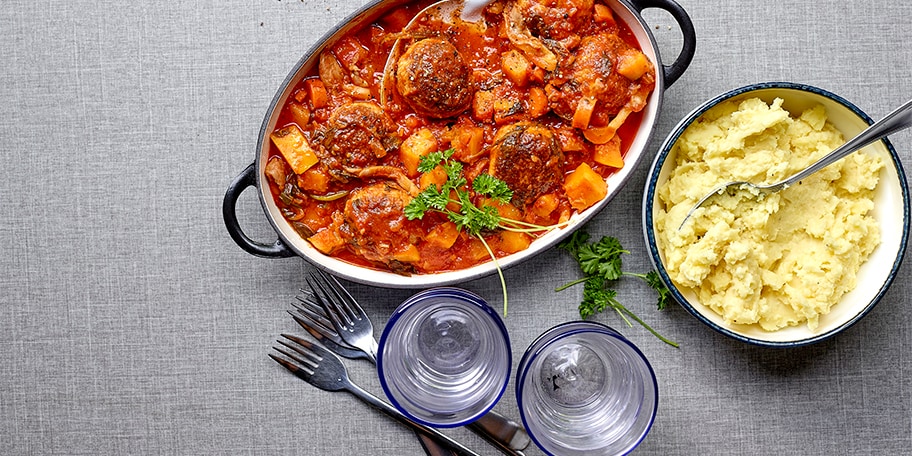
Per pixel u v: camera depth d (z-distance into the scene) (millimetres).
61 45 777
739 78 771
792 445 774
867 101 772
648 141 710
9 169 781
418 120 722
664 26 769
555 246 765
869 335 776
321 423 778
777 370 776
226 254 778
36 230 782
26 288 784
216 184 776
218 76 772
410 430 777
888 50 774
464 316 737
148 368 782
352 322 766
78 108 778
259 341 778
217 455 779
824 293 720
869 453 773
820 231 723
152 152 777
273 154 718
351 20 702
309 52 701
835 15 772
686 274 719
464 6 716
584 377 728
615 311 774
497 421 761
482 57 724
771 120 703
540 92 714
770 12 771
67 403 785
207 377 780
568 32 711
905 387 774
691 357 774
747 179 714
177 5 772
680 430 774
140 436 783
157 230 778
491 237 724
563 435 717
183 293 779
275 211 719
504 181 708
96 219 780
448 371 734
